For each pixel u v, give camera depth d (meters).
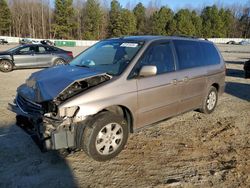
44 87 3.96
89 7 79.38
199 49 5.96
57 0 73.50
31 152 4.40
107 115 4.05
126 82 4.25
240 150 4.66
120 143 4.29
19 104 4.39
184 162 4.21
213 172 3.94
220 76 6.52
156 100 4.70
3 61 13.32
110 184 3.61
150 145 4.76
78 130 3.92
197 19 89.06
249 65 12.37
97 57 4.95
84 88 3.97
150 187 3.56
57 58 14.59
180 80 5.12
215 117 6.33
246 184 3.67
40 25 80.75
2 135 5.01
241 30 99.25
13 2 80.81
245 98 8.43
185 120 6.06
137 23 90.81
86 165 4.07
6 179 3.67
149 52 4.72
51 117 3.77
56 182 3.63
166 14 86.56
